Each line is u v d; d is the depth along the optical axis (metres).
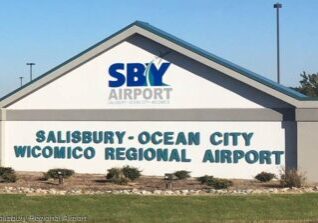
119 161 28.08
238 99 26.41
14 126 29.67
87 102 28.64
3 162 29.67
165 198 19.95
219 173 26.59
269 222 15.91
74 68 28.77
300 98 24.97
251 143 26.17
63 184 24.19
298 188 22.70
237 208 18.08
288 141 25.61
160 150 27.44
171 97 27.38
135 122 27.89
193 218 16.50
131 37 27.97
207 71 26.89
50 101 29.17
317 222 15.88
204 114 26.86
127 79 28.06
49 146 29.16
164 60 27.52
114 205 18.62
